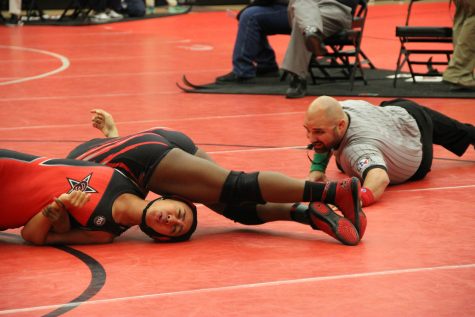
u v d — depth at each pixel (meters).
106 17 27.27
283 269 4.73
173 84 13.51
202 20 27.44
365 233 5.48
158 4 33.81
